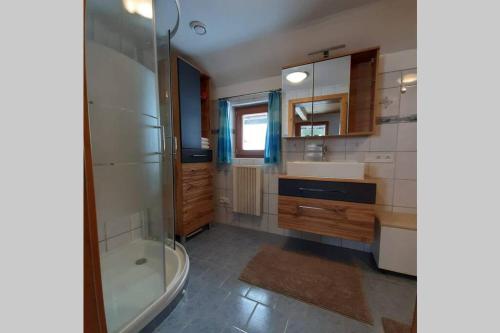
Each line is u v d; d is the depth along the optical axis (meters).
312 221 1.70
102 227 1.12
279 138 2.22
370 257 1.81
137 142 1.04
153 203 1.16
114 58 0.91
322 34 1.70
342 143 1.98
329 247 2.02
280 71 2.18
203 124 2.51
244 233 2.38
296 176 1.77
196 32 1.74
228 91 2.53
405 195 1.77
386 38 1.62
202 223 2.31
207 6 1.43
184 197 2.02
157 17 1.37
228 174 2.66
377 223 1.65
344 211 1.58
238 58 2.14
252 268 1.62
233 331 1.03
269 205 2.41
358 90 1.83
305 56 1.94
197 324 1.07
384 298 1.27
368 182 1.49
